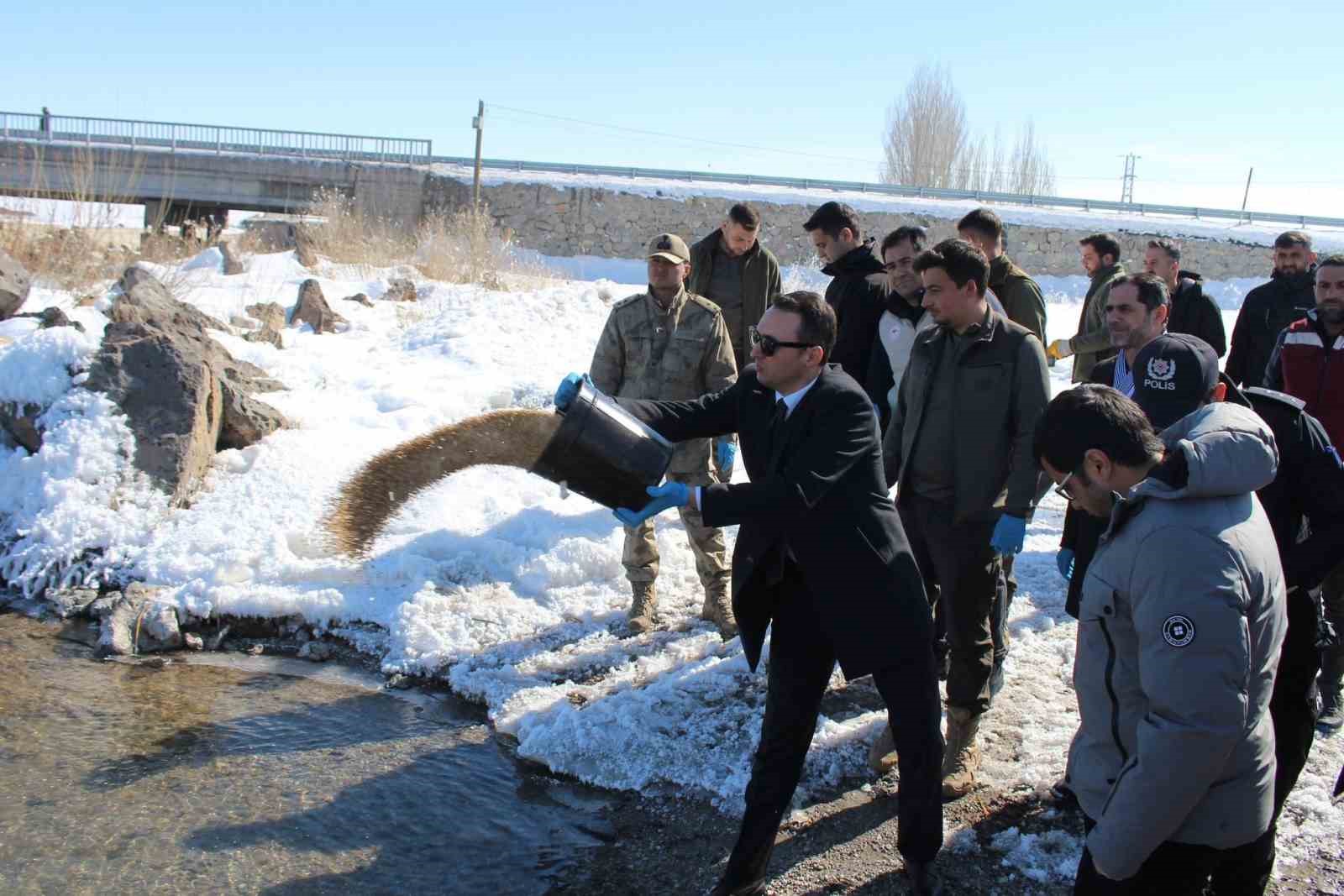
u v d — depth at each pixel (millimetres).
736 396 3730
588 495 3514
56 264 11953
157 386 7113
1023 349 3965
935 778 3484
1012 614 5809
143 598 5969
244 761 4566
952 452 4094
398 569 6168
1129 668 2432
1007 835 3906
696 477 5621
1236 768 2389
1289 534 3363
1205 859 2461
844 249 5695
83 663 5496
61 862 3816
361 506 4488
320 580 6113
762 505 3262
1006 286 5223
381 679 5418
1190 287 6562
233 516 6629
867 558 3389
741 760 4484
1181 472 2332
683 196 35156
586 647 5559
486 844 4020
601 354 5777
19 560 6391
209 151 35906
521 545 6555
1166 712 2264
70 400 7062
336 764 4566
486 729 4922
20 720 4832
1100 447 2445
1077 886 2674
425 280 15000
